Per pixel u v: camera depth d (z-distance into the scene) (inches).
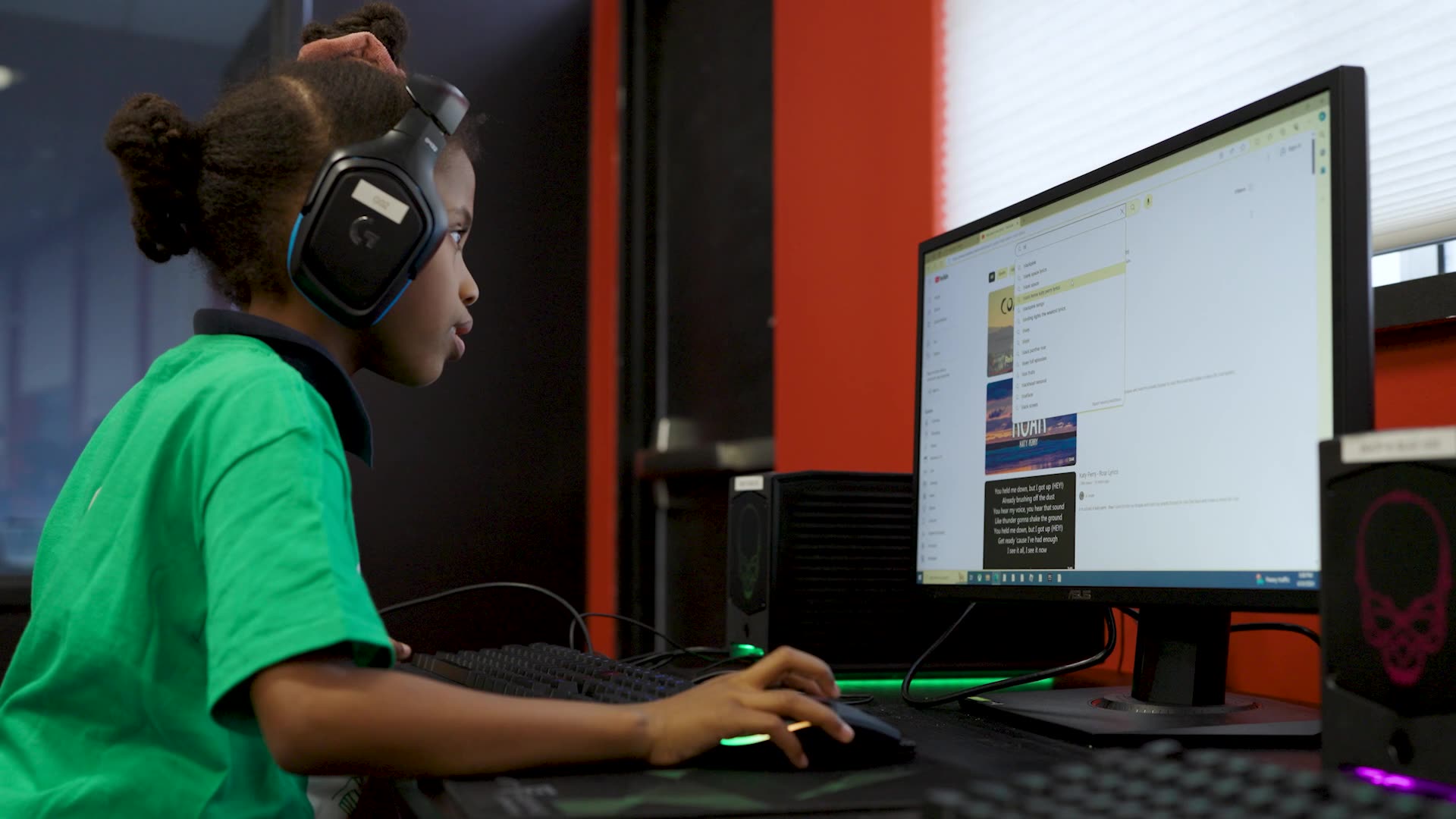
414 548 103.3
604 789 22.8
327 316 31.4
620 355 114.0
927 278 45.2
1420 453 20.6
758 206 97.8
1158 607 34.6
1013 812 16.3
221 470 25.6
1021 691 40.4
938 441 43.7
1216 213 31.4
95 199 110.5
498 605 105.7
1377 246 48.7
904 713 37.2
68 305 109.7
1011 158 67.7
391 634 101.7
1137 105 59.1
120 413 31.7
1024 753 28.4
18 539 105.2
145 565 27.7
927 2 74.2
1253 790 16.3
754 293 98.0
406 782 25.0
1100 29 61.3
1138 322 33.9
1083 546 35.3
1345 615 22.4
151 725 27.8
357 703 23.0
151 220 32.6
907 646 48.3
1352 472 22.3
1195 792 17.0
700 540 105.2
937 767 26.1
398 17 44.4
